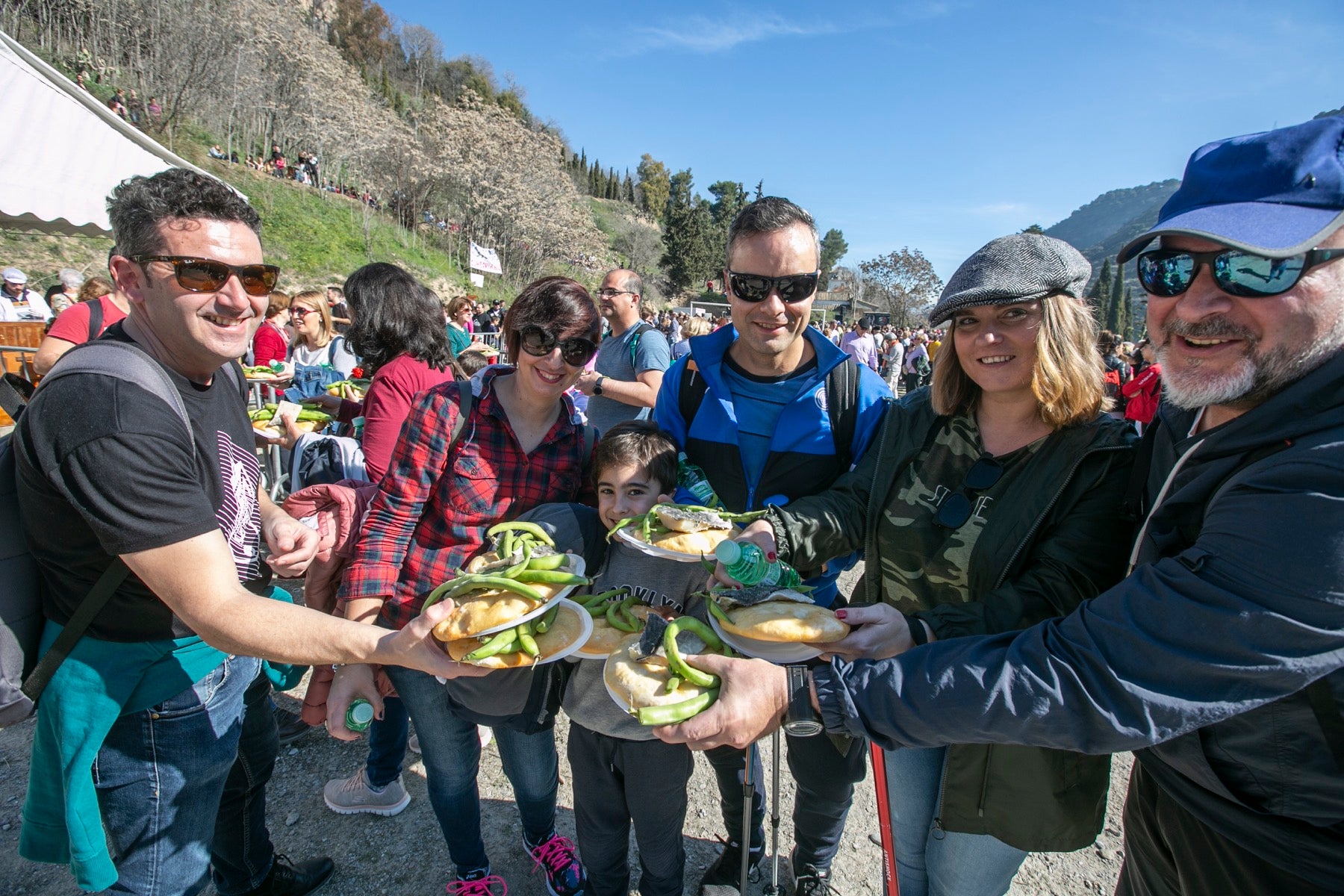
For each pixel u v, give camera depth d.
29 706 1.43
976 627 1.45
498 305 21.94
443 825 2.20
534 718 1.87
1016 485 1.60
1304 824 1.14
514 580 1.48
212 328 1.49
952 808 1.66
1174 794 1.33
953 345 1.70
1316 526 0.97
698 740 1.31
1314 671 0.99
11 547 1.41
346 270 28.97
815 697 1.27
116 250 1.46
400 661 1.40
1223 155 1.19
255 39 30.83
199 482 1.57
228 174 29.39
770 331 2.07
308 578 2.20
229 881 2.15
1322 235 1.04
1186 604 1.06
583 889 2.32
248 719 2.02
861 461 2.01
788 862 2.57
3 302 9.27
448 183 42.75
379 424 2.70
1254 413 1.13
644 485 1.94
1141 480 1.47
